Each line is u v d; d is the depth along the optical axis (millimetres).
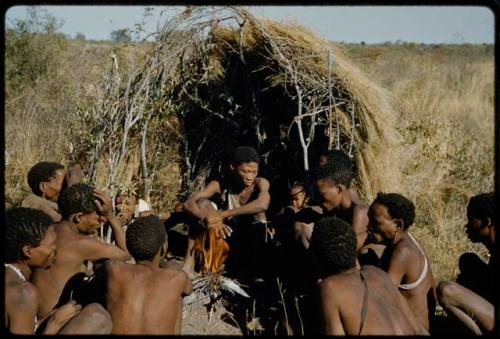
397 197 3889
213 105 7047
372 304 3191
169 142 6957
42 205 4859
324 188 4527
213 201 5547
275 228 5453
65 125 7039
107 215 4395
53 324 3457
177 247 5906
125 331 3377
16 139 7023
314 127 6316
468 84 12656
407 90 11305
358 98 6230
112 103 5973
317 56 6332
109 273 3482
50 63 9398
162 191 6719
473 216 4051
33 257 3553
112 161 5809
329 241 3324
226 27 6789
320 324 3258
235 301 4879
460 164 7555
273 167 6867
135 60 6387
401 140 6973
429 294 3920
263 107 6914
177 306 3527
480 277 4242
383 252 4031
